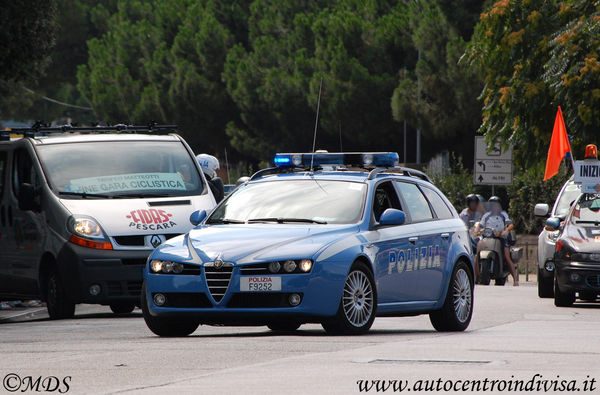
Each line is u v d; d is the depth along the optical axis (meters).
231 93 129.62
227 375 21.20
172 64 140.50
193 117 138.50
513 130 75.19
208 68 137.25
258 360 23.75
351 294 30.05
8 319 45.09
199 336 31.33
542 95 72.25
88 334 32.56
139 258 41.16
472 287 35.59
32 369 22.50
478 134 107.69
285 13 133.38
